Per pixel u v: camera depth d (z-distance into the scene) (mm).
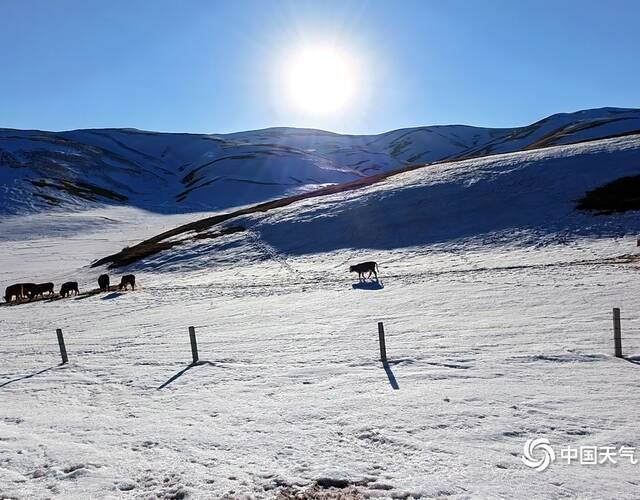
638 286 16078
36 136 179875
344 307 18641
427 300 18062
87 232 79188
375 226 39719
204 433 7422
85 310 24891
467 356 10539
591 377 8602
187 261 39875
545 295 16328
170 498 5578
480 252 29750
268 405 8500
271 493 5539
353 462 6117
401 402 8070
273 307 20297
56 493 5816
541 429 6652
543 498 5027
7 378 12492
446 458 6023
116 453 6891
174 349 14055
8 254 59438
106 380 11344
